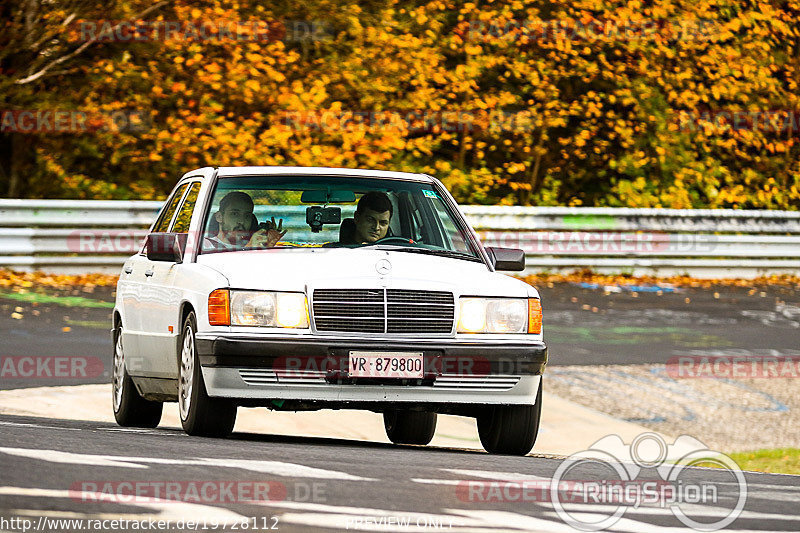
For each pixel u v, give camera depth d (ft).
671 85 255.70
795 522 55.83
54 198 230.48
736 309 182.39
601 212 215.51
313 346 76.43
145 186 232.32
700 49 257.55
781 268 222.28
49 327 143.13
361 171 89.71
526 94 255.70
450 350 78.02
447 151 256.52
